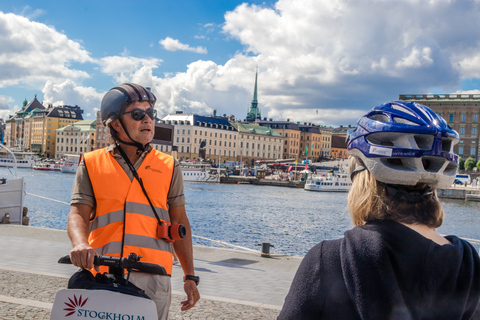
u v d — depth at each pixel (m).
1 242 10.38
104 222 2.40
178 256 2.68
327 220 40.53
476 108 115.62
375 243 1.25
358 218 1.40
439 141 1.32
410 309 1.21
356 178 1.46
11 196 14.87
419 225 1.33
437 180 1.32
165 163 2.61
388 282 1.20
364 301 1.20
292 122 189.25
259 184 104.44
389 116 1.40
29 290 5.88
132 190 2.44
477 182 86.12
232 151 163.50
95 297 1.96
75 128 181.50
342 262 1.26
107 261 2.08
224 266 9.14
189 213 41.56
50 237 11.65
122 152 2.51
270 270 8.95
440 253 1.24
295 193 80.62
